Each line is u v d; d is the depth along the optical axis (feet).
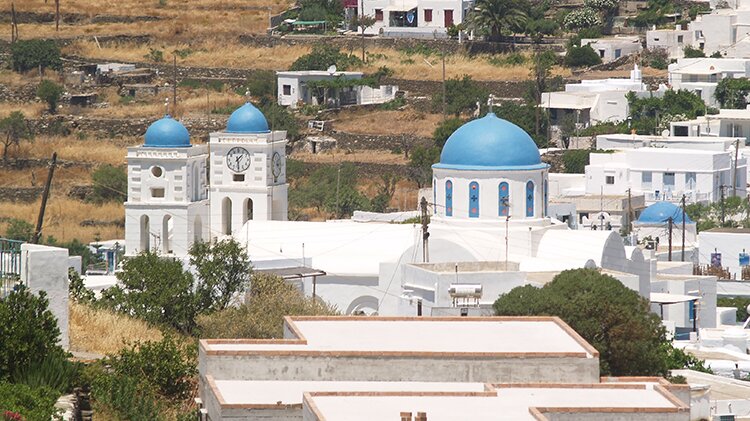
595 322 618.03
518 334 474.08
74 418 451.12
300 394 423.23
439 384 436.76
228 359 437.58
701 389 617.62
